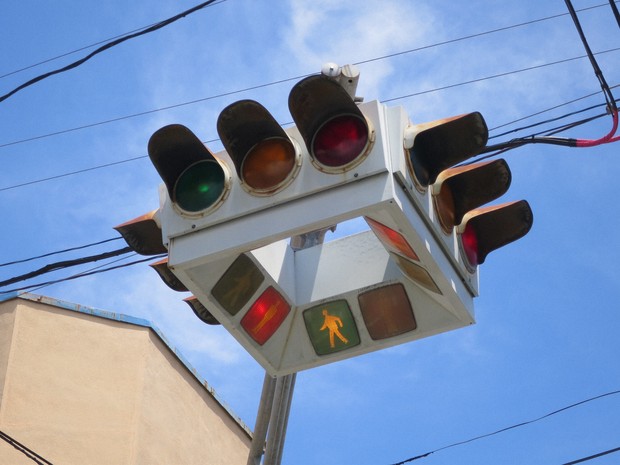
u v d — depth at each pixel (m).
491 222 7.76
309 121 7.07
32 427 12.66
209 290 7.75
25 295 13.44
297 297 8.29
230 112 7.04
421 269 7.62
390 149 7.07
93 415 13.02
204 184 7.43
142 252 7.86
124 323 13.84
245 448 14.93
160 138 7.25
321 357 8.18
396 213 6.99
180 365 14.23
